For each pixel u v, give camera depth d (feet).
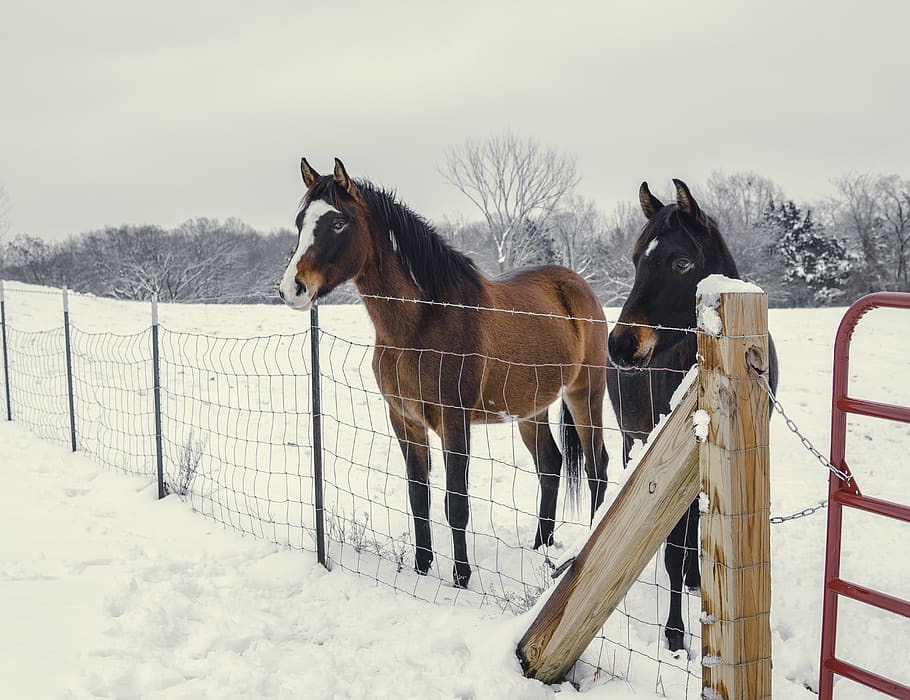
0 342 41.78
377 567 13.10
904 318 52.75
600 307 17.38
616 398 13.01
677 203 10.87
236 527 15.26
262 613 10.96
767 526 6.72
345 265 12.63
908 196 112.98
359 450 23.99
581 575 8.26
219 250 117.60
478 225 101.71
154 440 23.88
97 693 8.35
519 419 14.74
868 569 14.06
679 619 10.39
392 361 13.15
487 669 8.90
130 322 48.62
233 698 8.43
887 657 10.50
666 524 7.59
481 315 13.44
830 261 109.09
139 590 11.46
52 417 26.89
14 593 11.17
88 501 17.29
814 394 32.42
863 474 22.07
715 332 6.40
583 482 19.19
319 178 12.99
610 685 8.84
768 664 6.85
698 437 6.71
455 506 12.77
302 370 35.94
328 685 8.80
